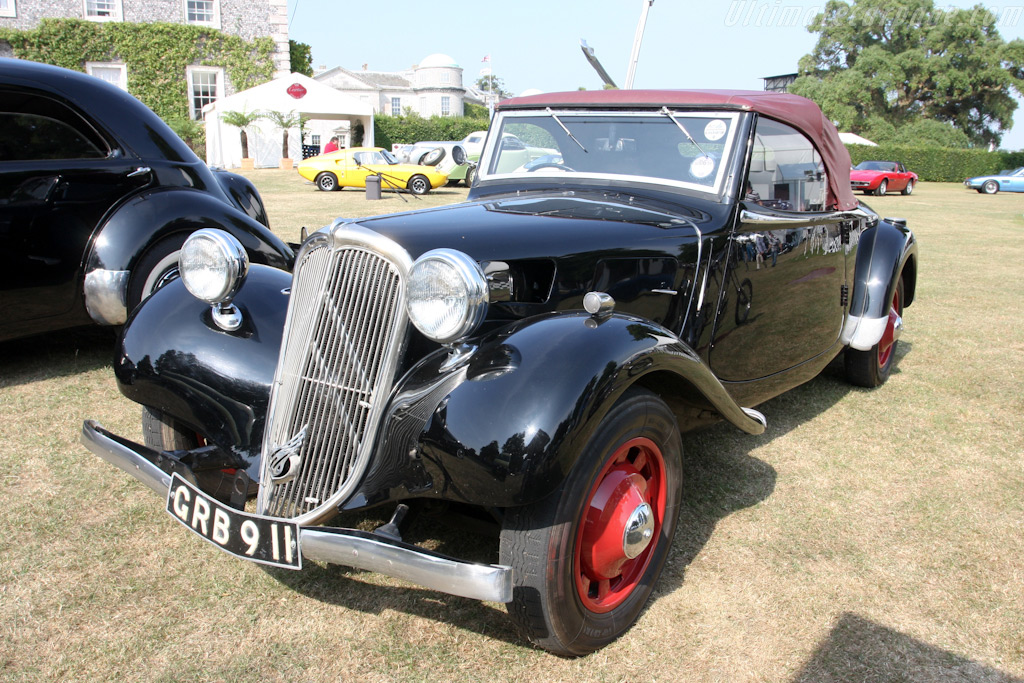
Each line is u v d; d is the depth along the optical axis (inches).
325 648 83.6
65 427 140.3
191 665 80.1
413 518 84.0
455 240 87.3
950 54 1905.8
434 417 76.2
